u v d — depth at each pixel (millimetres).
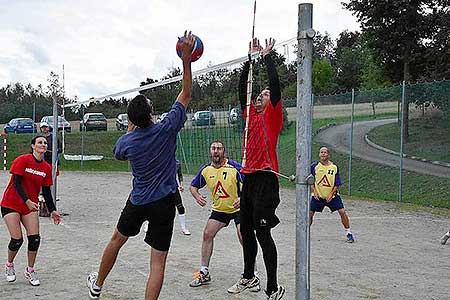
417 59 25219
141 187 5145
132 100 5082
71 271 7539
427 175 17594
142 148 5039
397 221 13141
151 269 5223
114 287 6723
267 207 5781
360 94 20453
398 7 24016
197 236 10469
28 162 6734
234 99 19375
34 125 39125
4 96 52875
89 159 33094
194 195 7137
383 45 25469
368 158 20109
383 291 6719
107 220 12578
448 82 17188
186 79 5262
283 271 7652
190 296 6352
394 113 19031
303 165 3664
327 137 22172
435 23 24297
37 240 6797
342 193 19156
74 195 17922
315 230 11531
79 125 40438
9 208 6797
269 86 5758
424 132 17922
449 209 15375
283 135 21984
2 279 7059
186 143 24562
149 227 5227
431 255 9109
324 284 6977
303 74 3625
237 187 6770
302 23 3609
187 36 5125
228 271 7570
